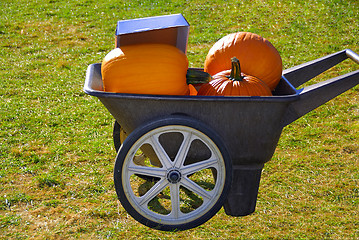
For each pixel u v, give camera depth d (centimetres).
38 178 430
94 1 1352
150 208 384
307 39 906
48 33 1069
